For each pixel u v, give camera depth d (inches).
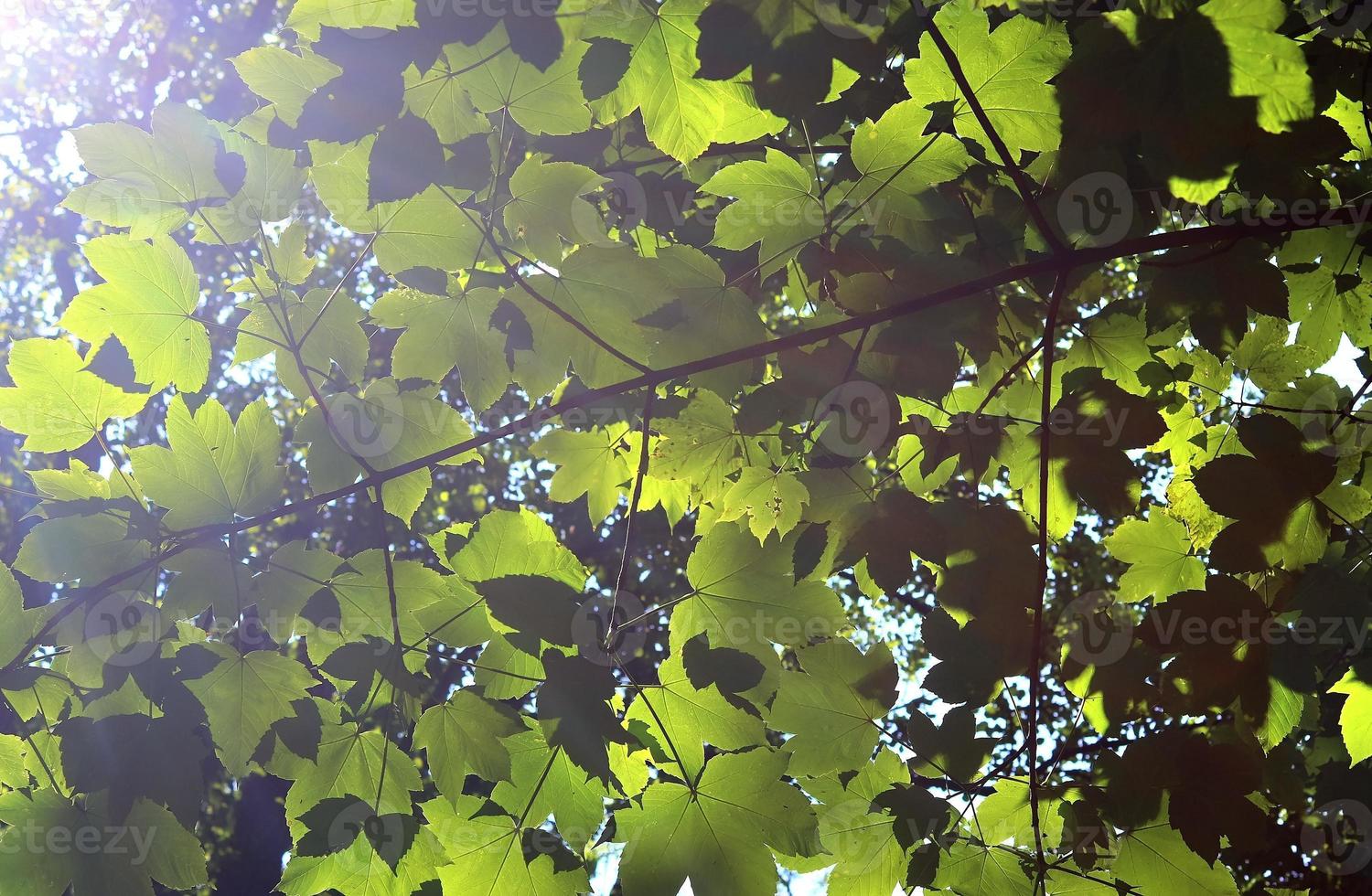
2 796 45.7
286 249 47.9
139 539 46.6
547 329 49.4
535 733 47.9
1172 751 46.9
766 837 46.7
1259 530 47.9
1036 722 46.4
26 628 46.1
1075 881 48.5
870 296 48.4
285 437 216.2
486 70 43.7
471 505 239.9
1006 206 51.9
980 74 46.0
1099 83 42.8
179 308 47.5
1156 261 51.8
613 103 44.5
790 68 42.1
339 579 47.4
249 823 227.5
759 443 51.5
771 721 48.4
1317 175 47.7
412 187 43.8
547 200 47.3
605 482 57.4
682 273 48.6
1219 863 47.1
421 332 49.3
